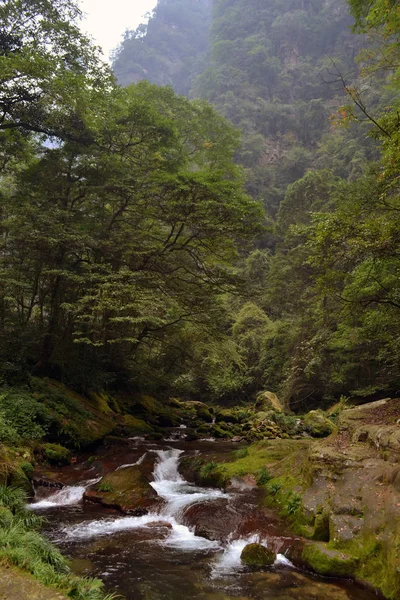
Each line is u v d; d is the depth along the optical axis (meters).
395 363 15.48
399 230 9.17
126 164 16.17
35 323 17.16
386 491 6.63
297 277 28.44
